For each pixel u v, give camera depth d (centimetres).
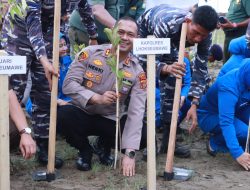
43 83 407
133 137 389
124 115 410
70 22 557
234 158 433
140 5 535
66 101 489
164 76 406
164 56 436
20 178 382
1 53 256
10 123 435
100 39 531
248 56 466
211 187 373
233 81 427
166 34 413
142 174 395
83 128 400
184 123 606
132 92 394
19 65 261
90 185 367
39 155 415
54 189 357
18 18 383
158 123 537
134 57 402
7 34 389
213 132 469
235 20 629
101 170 401
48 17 392
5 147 258
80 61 396
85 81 396
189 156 460
